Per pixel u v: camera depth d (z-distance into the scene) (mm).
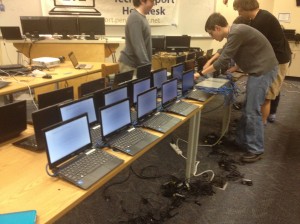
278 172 2535
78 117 1305
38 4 5633
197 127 2258
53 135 1182
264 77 2492
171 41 5426
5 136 1489
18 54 5426
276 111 4082
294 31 5914
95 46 4258
